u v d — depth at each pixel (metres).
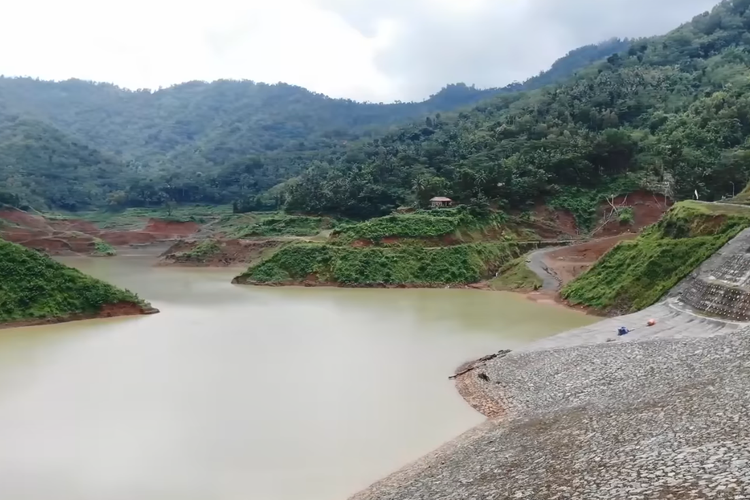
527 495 17.34
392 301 80.69
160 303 78.75
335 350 50.97
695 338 37.12
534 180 131.88
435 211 120.44
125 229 191.38
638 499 14.55
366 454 29.34
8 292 65.50
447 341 54.06
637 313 53.66
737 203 82.50
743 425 17.62
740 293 46.03
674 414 20.95
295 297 85.44
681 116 157.88
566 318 64.94
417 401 37.22
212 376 43.25
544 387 35.22
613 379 32.22
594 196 133.00
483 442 27.25
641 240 74.69
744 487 13.46
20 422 33.94
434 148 179.00
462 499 19.19
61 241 155.50
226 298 83.75
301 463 28.45
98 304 68.56
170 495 25.50
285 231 146.62
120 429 32.91
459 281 98.94
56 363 47.16
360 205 153.00
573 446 21.05
